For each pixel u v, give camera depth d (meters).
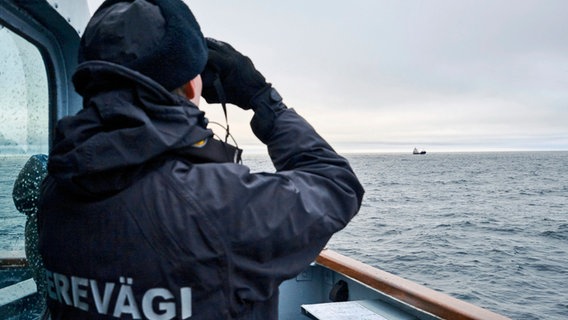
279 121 1.12
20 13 1.45
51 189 0.97
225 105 1.05
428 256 33.00
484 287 25.19
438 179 127.94
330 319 2.09
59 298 0.92
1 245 1.53
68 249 0.87
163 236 0.82
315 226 0.93
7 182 1.54
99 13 0.94
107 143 0.78
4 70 1.48
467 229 45.91
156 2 0.87
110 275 0.83
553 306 21.83
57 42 1.72
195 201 0.83
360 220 52.62
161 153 0.82
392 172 162.12
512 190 94.44
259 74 1.14
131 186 0.85
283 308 3.35
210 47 1.11
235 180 0.87
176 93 0.92
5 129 1.51
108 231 0.84
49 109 1.81
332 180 1.01
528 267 30.05
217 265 0.83
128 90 0.82
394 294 2.38
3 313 1.57
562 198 78.50
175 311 0.82
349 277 2.87
